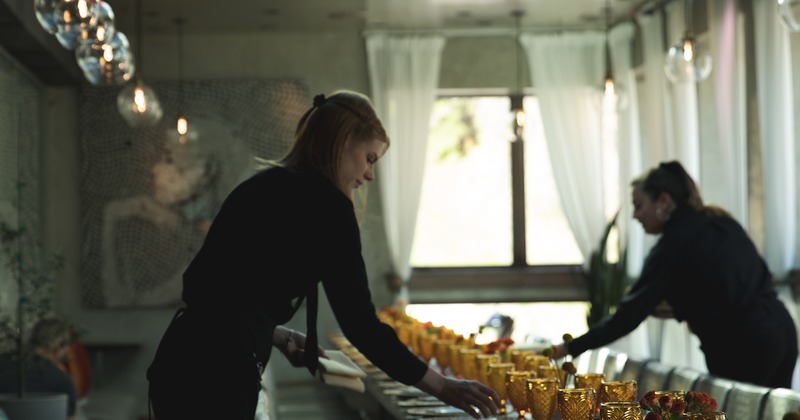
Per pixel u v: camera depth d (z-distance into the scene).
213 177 9.26
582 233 9.20
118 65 5.02
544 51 9.31
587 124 9.25
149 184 9.23
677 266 3.92
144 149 9.25
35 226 8.48
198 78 9.34
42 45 7.27
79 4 4.00
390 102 9.23
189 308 2.16
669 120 8.07
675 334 7.67
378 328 2.16
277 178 2.18
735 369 3.97
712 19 7.08
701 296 3.96
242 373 2.09
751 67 6.60
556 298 9.47
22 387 5.55
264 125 9.30
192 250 9.25
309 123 2.25
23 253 7.79
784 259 6.26
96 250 9.22
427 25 9.14
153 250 9.24
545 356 3.00
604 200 9.22
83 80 9.12
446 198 9.69
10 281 7.32
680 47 5.57
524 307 9.53
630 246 8.70
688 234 3.92
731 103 6.80
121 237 9.23
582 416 2.23
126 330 9.27
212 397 2.07
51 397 5.48
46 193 9.05
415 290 9.43
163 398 2.10
